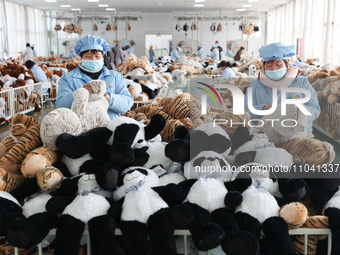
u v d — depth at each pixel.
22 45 21.64
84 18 24.17
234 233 1.37
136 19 24.16
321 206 1.65
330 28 13.59
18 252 1.63
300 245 1.60
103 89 2.27
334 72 6.33
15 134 2.16
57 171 1.69
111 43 26.55
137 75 7.16
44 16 24.77
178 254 1.52
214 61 18.16
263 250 1.52
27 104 8.33
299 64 10.68
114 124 1.90
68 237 1.45
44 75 9.55
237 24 25.91
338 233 1.48
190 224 1.46
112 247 1.46
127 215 1.50
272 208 1.53
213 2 21.09
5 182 1.71
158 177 1.77
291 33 19.91
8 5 19.80
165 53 22.33
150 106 3.28
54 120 1.81
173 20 23.95
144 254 1.44
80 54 3.09
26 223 1.43
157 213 1.50
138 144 1.89
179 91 4.75
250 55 22.47
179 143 1.70
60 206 1.53
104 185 1.59
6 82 7.84
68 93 2.92
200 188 1.58
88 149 1.77
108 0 20.39
